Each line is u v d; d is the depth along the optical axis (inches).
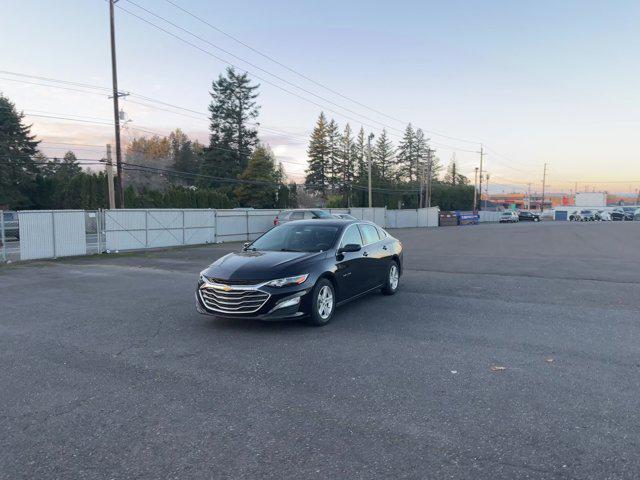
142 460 133.5
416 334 258.8
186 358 222.4
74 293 409.1
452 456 132.8
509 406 165.0
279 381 191.5
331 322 286.0
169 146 4439.0
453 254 708.0
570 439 141.4
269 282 257.4
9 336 266.7
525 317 297.4
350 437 144.6
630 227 1567.4
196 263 648.4
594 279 448.1
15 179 1989.4
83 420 159.2
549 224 2060.8
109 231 839.1
